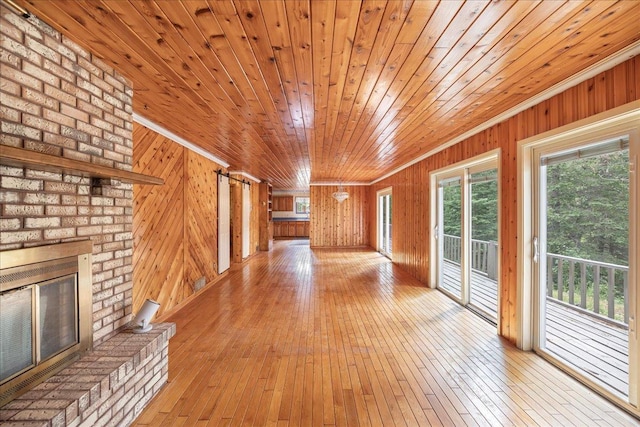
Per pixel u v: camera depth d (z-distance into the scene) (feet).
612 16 4.85
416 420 6.29
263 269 22.07
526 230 9.19
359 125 11.14
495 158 11.33
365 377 7.88
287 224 47.19
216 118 10.33
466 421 6.24
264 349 9.48
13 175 4.66
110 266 6.81
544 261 8.95
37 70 5.02
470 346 9.61
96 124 6.36
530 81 7.32
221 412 6.54
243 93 8.12
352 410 6.61
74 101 5.79
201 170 16.07
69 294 5.70
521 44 5.70
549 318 8.87
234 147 15.10
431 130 11.84
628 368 6.64
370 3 4.56
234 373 8.09
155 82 7.50
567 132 7.59
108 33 5.45
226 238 20.40
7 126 4.55
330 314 12.62
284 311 13.01
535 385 7.47
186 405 6.77
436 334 10.57
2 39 4.47
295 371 8.19
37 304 4.97
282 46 5.79
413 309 13.20
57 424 4.24
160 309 11.85
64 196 5.59
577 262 8.00
